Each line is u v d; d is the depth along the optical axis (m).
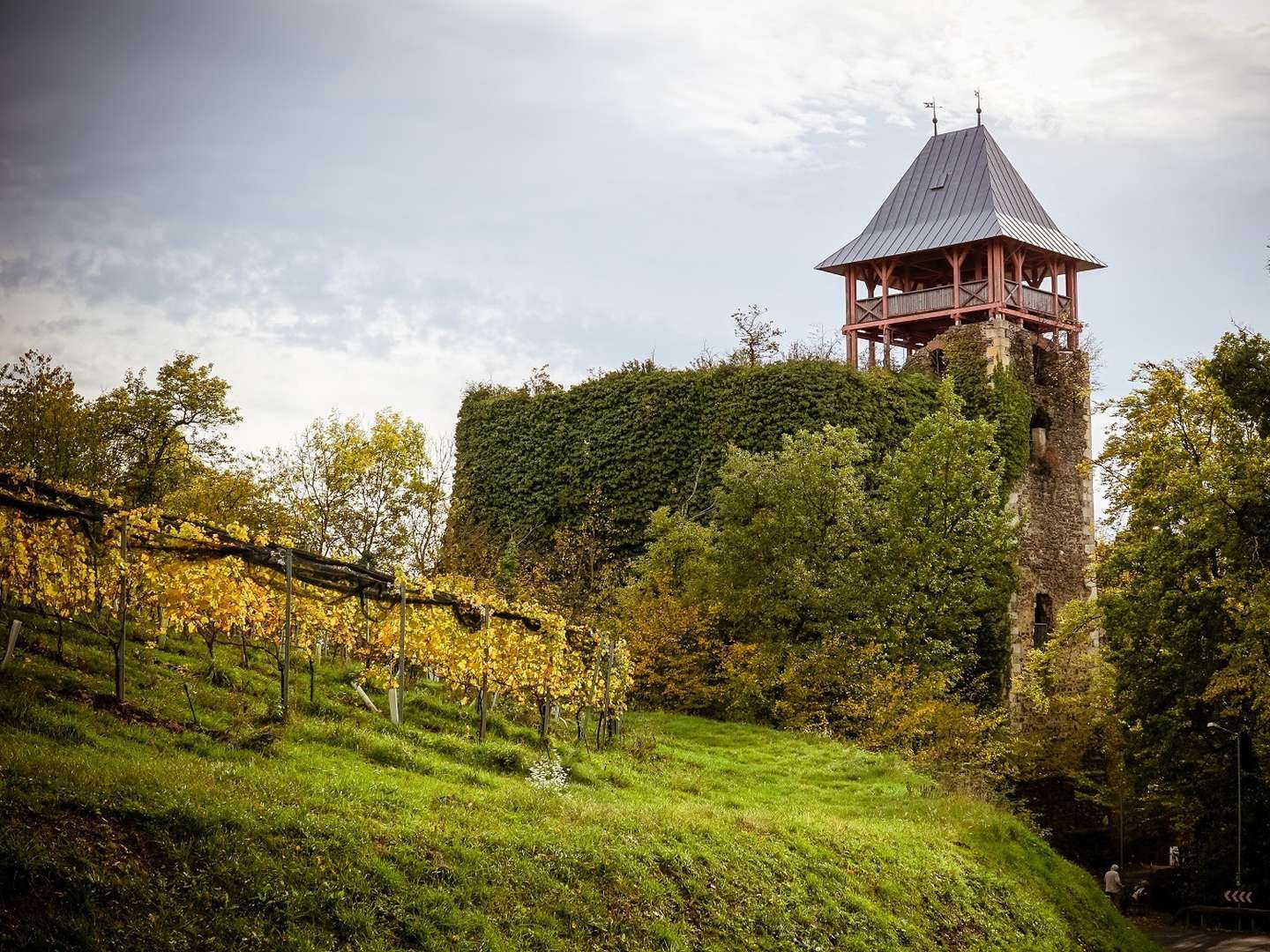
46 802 11.30
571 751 23.00
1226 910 33.62
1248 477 32.81
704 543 41.16
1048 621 53.19
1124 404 36.69
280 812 12.80
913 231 54.72
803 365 47.72
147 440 40.59
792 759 29.27
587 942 13.55
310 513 42.16
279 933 11.16
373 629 23.16
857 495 40.38
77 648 17.77
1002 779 37.34
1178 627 33.66
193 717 16.03
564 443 51.06
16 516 16.42
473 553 44.03
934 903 19.86
